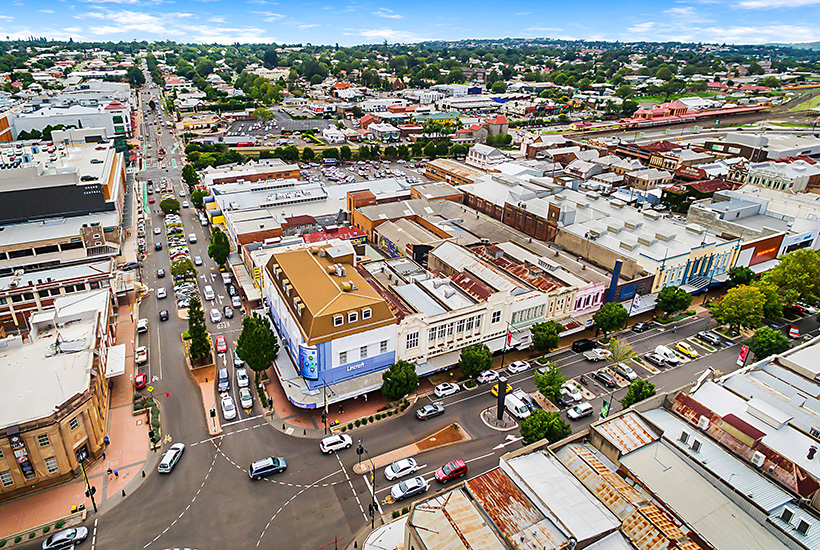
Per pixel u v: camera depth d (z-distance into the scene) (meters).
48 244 140.50
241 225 159.75
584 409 97.12
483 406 100.06
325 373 95.56
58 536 69.50
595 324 126.12
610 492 60.44
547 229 161.88
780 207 177.00
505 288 122.62
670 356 115.44
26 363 89.62
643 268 136.88
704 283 142.38
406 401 100.38
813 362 89.25
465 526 55.66
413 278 128.25
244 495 78.75
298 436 91.00
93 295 118.12
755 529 57.75
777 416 71.44
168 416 95.44
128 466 84.00
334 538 72.00
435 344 106.44
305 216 178.88
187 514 75.25
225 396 99.25
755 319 121.50
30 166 153.62
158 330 124.75
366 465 84.88
